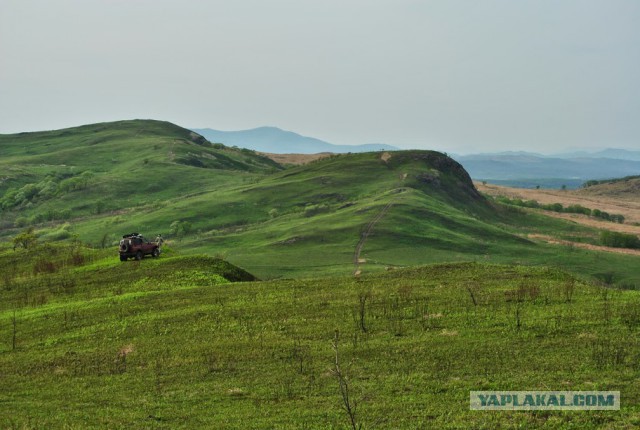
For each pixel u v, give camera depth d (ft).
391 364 142.72
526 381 123.85
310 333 177.78
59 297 293.84
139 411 125.80
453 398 118.32
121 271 333.42
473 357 141.79
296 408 120.37
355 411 114.11
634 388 115.34
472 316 179.83
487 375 129.49
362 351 154.71
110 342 190.19
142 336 193.06
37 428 118.21
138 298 249.34
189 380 145.59
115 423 118.62
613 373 123.95
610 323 160.25
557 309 180.04
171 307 228.43
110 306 239.30
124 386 145.07
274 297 231.71
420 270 271.69
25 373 164.35
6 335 213.05
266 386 135.95
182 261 335.26
